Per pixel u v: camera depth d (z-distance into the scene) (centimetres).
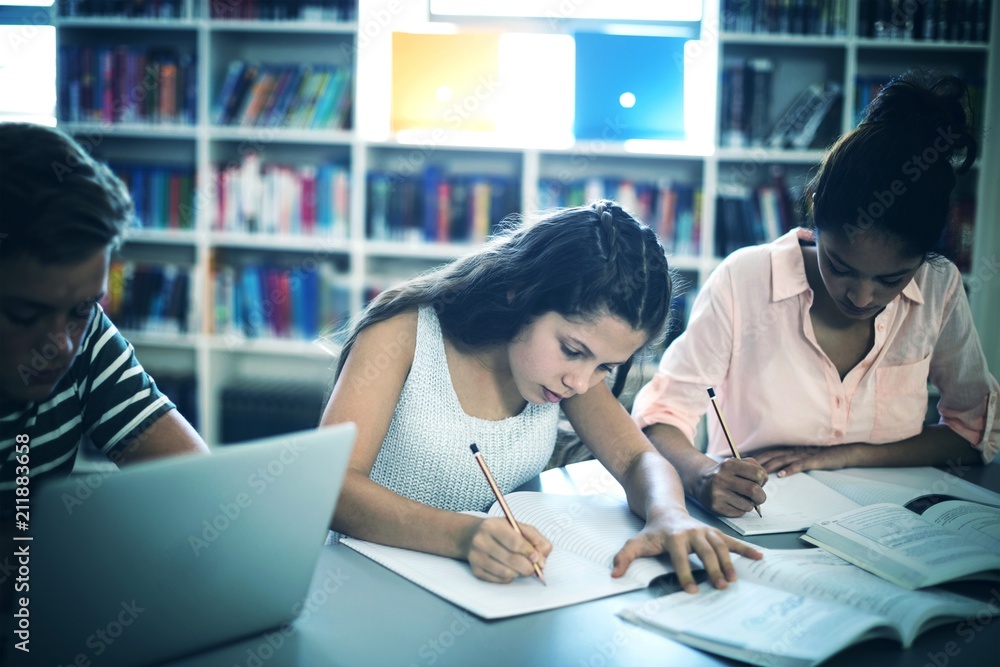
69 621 70
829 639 79
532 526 102
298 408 321
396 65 296
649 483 114
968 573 95
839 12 290
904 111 113
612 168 327
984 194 290
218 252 336
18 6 318
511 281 115
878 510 112
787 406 148
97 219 82
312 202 320
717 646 80
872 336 144
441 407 126
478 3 321
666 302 110
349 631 84
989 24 285
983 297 293
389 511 104
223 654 79
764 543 108
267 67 317
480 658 79
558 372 109
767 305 146
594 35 292
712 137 301
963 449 146
